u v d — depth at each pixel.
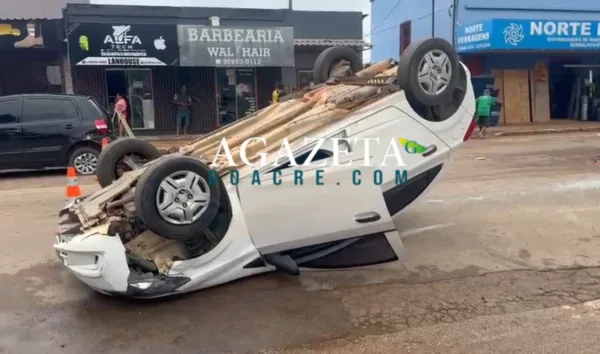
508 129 19.30
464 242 6.18
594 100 22.33
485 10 21.66
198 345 3.91
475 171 10.62
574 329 4.04
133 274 4.46
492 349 3.76
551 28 19.64
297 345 3.88
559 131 19.14
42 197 9.16
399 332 4.05
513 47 19.47
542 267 5.38
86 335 4.09
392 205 5.42
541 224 6.82
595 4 22.50
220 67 19.48
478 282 5.01
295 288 4.89
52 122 11.41
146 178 4.24
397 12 26.34
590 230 6.56
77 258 4.38
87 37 16.80
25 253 6.06
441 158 5.45
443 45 5.15
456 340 3.90
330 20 20.89
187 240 4.66
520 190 8.68
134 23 18.20
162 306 4.56
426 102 5.11
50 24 17.75
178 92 19.27
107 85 18.56
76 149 11.62
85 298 4.77
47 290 4.97
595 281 5.01
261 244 4.87
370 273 5.26
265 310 4.45
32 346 3.93
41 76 18.50
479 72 21.56
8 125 11.15
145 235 4.64
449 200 8.10
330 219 4.91
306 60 20.52
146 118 19.11
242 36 18.00
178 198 4.34
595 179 9.50
